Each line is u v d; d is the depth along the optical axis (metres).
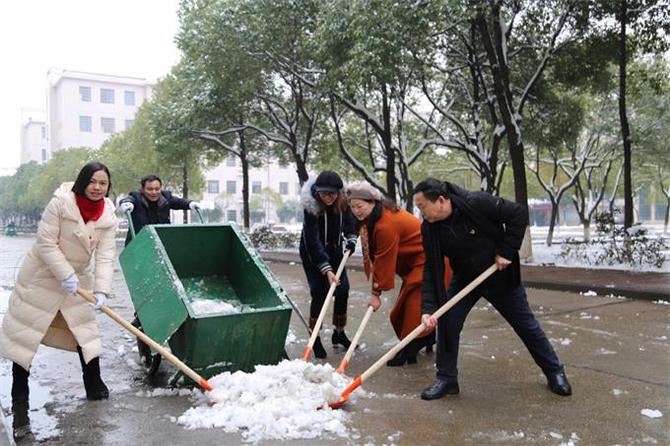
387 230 4.46
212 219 67.62
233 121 19.80
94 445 3.11
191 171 31.61
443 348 3.91
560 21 13.02
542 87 16.20
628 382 4.16
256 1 14.79
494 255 3.73
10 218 86.50
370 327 6.36
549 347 3.94
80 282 3.85
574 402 3.74
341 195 4.92
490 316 6.89
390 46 10.99
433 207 3.67
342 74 12.19
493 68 12.59
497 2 11.75
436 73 17.47
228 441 3.14
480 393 3.96
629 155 12.69
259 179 73.31
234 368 4.13
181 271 5.14
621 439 3.12
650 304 7.61
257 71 16.36
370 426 3.34
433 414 3.54
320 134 22.08
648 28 12.40
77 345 3.91
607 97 19.02
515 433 3.22
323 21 12.75
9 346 3.65
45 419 3.53
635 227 12.59
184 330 3.99
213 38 15.34
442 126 19.95
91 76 74.00
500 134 14.49
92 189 3.71
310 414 3.40
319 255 4.88
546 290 9.11
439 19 11.12
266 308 4.19
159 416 3.55
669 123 19.97
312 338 4.39
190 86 19.42
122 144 34.09
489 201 3.68
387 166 16.22
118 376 4.50
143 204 5.55
